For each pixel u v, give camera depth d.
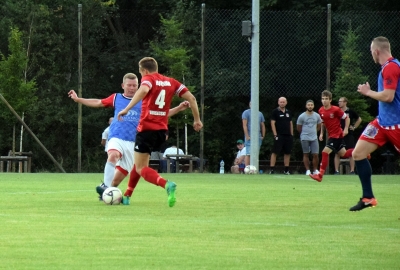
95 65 70.88
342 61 57.56
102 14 70.69
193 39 64.31
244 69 61.28
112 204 23.31
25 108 57.59
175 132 65.25
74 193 28.09
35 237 15.88
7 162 56.19
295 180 39.22
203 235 16.34
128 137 24.52
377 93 20.66
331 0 70.31
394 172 57.97
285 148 49.75
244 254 13.98
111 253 13.98
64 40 68.94
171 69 59.22
